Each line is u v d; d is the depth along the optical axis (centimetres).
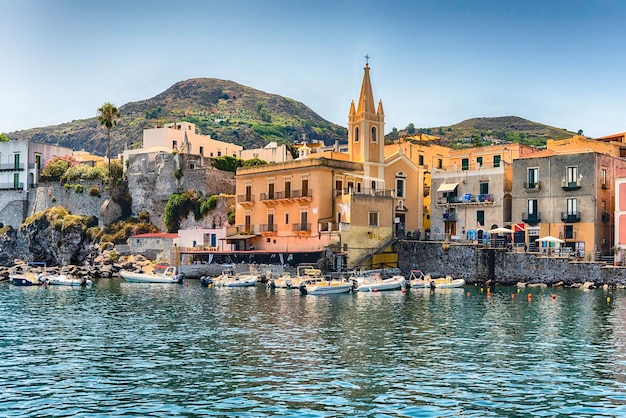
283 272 8725
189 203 11369
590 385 3086
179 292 7475
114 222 11894
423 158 11338
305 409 2716
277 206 9681
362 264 8712
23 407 2748
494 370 3366
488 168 9431
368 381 3142
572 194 8638
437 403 2797
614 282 7612
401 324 4850
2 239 12388
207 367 3422
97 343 4100
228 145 14912
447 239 9500
